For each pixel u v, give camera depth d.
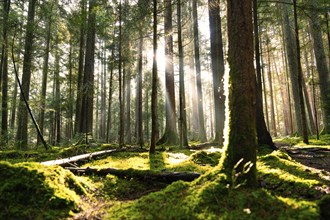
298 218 3.04
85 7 16.22
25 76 13.98
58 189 4.14
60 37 19.28
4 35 12.19
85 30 16.00
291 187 4.55
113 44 14.24
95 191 4.98
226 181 3.89
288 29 19.91
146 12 10.62
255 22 10.45
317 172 5.20
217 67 14.03
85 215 3.71
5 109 14.94
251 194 3.59
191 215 3.29
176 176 5.49
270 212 3.24
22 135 13.95
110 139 30.58
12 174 4.20
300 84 12.59
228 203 3.47
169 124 16.09
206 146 13.29
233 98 4.35
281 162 5.95
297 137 19.23
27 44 13.62
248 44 4.43
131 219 3.35
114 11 14.07
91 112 16.58
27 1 15.80
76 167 6.65
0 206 3.73
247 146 4.12
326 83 17.03
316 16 14.51
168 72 16.36
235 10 4.54
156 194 4.01
